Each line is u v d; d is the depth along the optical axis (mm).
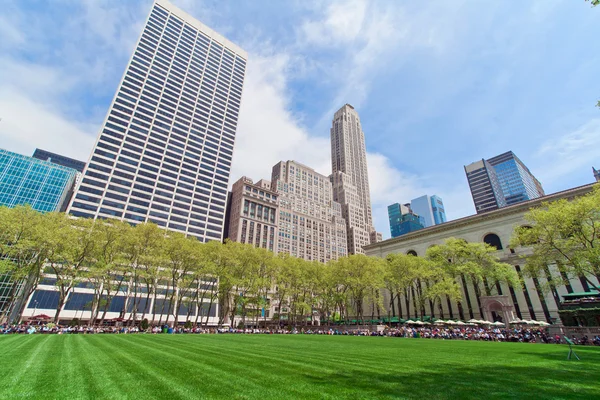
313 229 159125
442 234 84688
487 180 194875
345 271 64625
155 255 52156
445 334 41938
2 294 83562
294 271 67125
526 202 69125
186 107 131500
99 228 48156
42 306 72688
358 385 9906
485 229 75938
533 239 36906
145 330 50469
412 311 82312
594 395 8930
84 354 16734
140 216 104750
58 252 43188
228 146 140625
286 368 13164
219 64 153125
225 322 80500
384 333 50250
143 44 127812
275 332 61688
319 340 33781
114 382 10102
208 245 60094
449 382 10547
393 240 96562
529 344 29438
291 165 176250
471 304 71000
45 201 124188
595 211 32719
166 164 116938
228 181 134500
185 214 115438
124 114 112562
